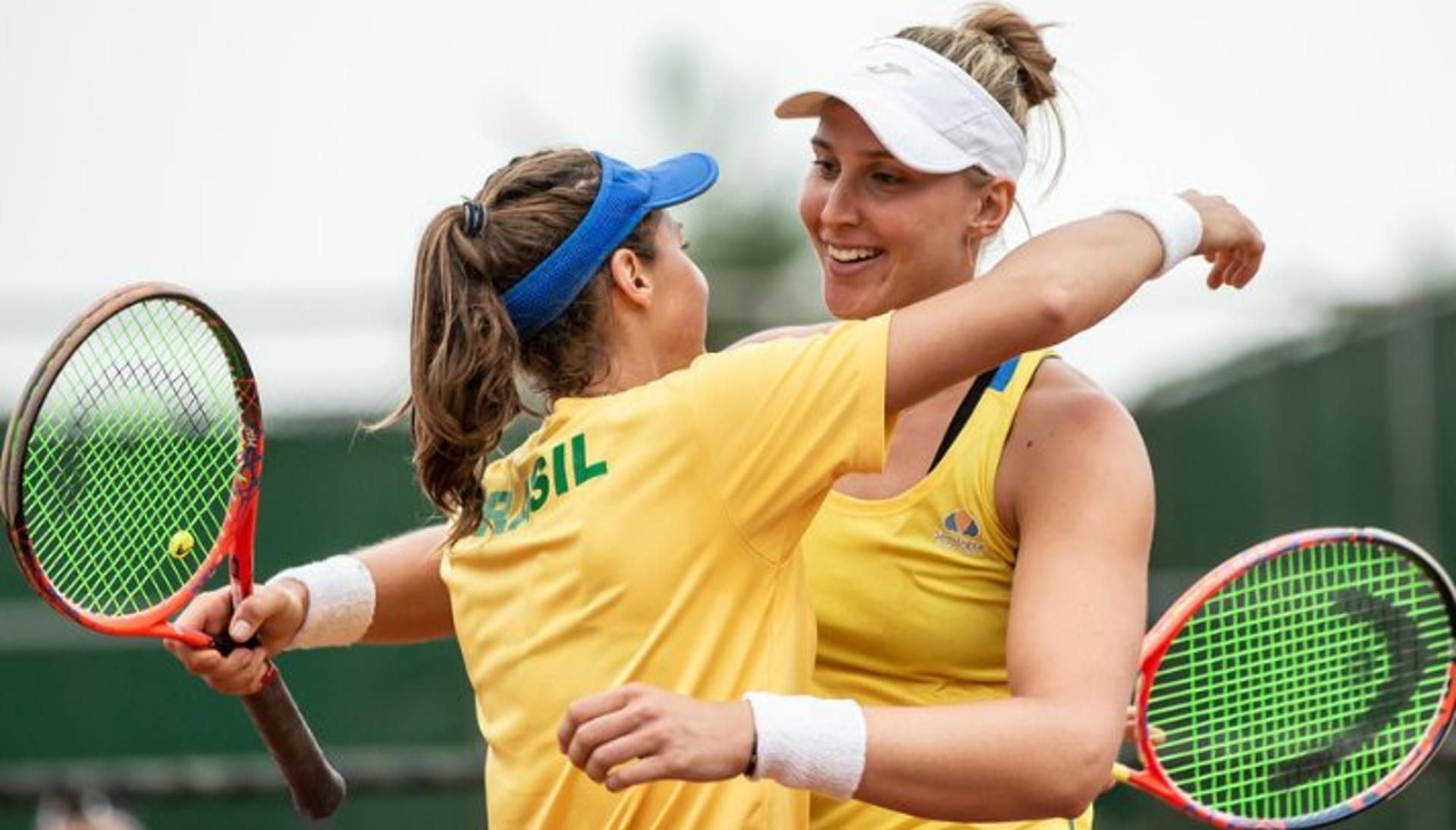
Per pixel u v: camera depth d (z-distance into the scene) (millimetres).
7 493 12047
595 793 11820
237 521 13117
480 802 37625
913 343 11344
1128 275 11656
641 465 11703
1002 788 10930
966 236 12688
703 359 11930
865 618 12398
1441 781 34844
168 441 13344
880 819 12586
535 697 11969
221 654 13133
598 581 11727
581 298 12336
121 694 38000
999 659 12430
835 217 12516
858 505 12430
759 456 11477
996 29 13133
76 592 14219
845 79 12430
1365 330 37406
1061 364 12461
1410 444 36875
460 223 12188
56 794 31266
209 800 31734
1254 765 15039
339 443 37906
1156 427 41500
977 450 12219
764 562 11664
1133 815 40281
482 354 11992
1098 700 11211
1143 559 11836
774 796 11711
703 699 11531
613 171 12469
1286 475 38688
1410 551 14539
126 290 12234
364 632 13758
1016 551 12289
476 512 12359
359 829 37594
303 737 13617
